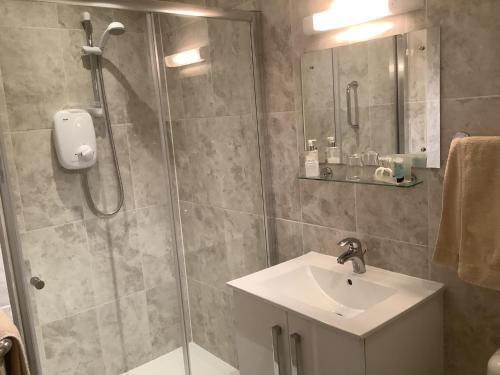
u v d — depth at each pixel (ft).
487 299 5.25
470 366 5.57
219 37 7.38
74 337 7.36
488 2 4.71
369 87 5.93
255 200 7.81
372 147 6.03
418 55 5.37
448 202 5.01
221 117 7.67
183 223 7.88
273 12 7.01
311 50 6.57
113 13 6.90
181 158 7.76
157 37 7.19
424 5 5.23
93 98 7.11
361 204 6.39
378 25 5.74
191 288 8.08
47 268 6.93
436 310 5.56
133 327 8.00
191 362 8.28
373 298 5.92
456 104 5.12
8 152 6.38
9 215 5.96
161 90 7.36
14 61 6.34
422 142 5.50
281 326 5.56
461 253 4.88
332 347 4.94
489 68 4.80
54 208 6.92
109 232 7.58
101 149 7.32
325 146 6.60
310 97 6.69
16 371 4.59
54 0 6.34
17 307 6.14
